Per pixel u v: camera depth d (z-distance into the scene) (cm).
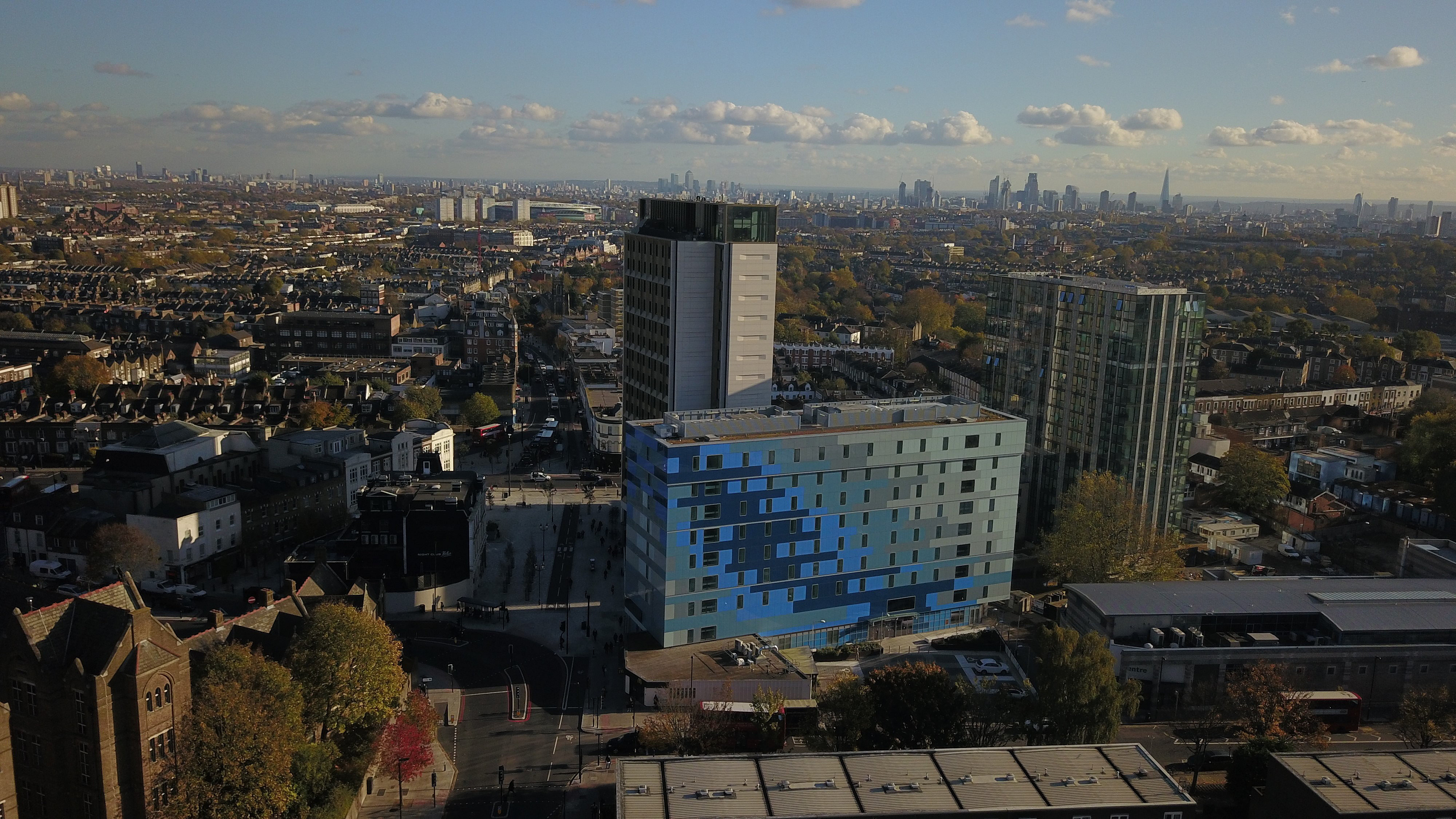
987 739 14350
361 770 13762
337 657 13688
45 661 11488
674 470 16862
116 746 11544
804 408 19900
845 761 12056
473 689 17062
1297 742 14875
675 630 17438
